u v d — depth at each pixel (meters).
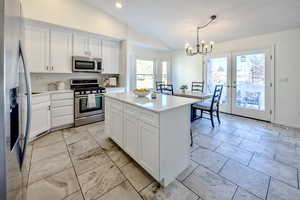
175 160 1.64
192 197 1.38
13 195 0.64
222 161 1.97
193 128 3.24
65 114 3.16
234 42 4.12
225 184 1.55
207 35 4.05
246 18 3.05
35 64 2.88
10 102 0.62
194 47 5.06
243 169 1.80
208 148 2.33
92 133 2.95
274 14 2.80
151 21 3.85
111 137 2.44
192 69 5.23
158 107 1.52
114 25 3.82
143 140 1.65
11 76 0.62
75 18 3.18
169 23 3.80
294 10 2.63
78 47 3.46
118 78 4.40
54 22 2.91
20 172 0.81
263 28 3.34
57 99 3.03
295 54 3.19
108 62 4.04
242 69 4.04
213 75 4.68
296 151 2.23
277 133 2.94
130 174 1.71
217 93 3.52
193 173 1.73
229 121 3.73
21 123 0.88
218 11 2.95
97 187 1.50
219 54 4.45
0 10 0.52
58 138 2.69
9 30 0.59
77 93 3.27
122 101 2.00
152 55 5.56
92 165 1.88
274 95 3.54
